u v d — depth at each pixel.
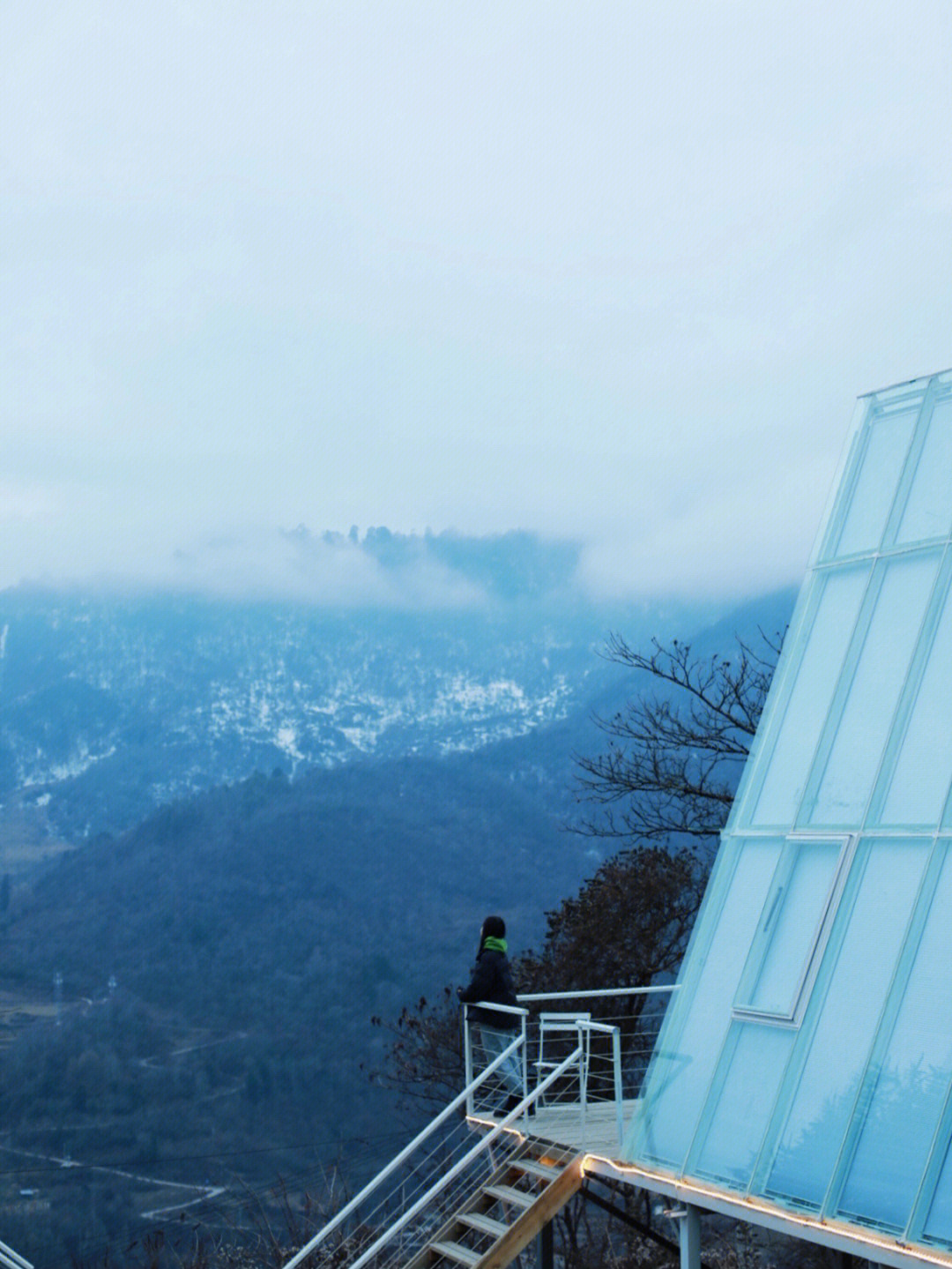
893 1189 8.40
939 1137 8.27
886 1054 8.91
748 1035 10.11
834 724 10.76
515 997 13.69
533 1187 12.10
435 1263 11.99
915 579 10.71
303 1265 19.42
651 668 28.95
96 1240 64.25
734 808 11.36
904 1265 8.04
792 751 11.06
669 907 28.20
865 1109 8.84
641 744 28.91
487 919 13.91
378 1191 27.97
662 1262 20.59
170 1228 56.12
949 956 8.80
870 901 9.60
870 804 9.97
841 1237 8.48
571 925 28.84
